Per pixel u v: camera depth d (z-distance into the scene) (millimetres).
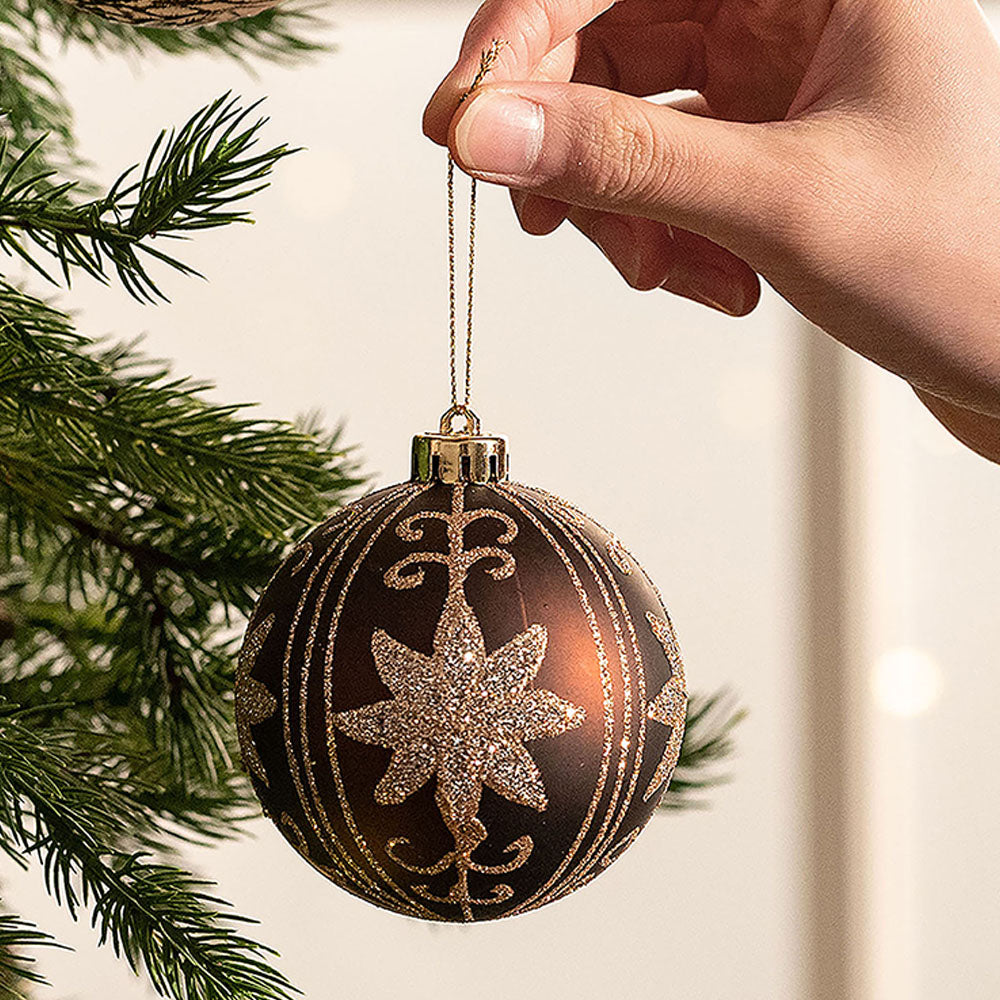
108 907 645
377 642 592
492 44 636
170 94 1095
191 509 713
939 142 627
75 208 640
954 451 1158
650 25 718
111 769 711
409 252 1111
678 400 1132
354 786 594
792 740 1159
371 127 1107
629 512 1133
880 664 1161
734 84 720
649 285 727
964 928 1167
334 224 1109
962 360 644
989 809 1164
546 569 601
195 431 679
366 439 1116
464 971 1138
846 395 1140
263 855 1115
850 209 622
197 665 755
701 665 1149
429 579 596
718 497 1141
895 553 1160
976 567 1160
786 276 634
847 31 635
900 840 1167
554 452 1123
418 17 1108
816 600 1152
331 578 602
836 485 1144
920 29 631
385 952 1129
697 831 1160
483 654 591
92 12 580
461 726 589
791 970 1165
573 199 611
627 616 605
